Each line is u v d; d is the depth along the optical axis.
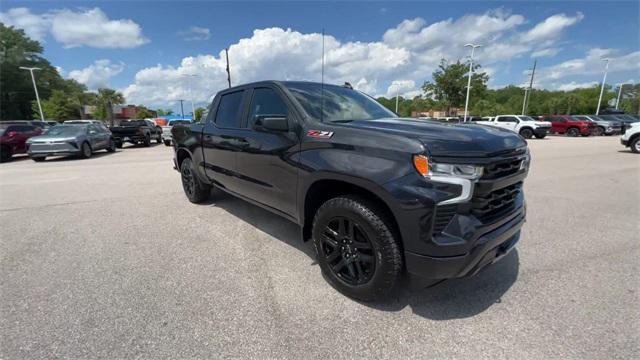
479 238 1.99
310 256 3.12
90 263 2.96
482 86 29.75
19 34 58.09
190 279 2.68
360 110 3.21
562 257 3.07
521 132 22.34
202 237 3.60
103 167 9.37
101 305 2.30
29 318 2.14
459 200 1.91
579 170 8.02
